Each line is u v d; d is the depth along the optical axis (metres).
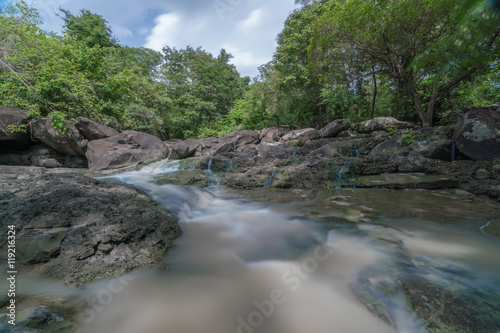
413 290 1.75
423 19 7.86
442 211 3.77
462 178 5.16
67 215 2.65
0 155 8.09
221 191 5.90
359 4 8.66
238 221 3.66
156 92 21.22
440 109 11.73
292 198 5.06
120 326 1.47
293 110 17.42
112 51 19.23
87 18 17.16
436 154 6.24
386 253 2.42
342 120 11.34
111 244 2.33
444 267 2.11
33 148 8.53
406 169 6.10
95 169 8.11
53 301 1.58
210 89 27.62
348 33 9.77
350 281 1.96
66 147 8.55
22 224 2.47
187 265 2.28
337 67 11.52
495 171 4.98
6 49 8.32
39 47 8.85
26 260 2.04
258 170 7.07
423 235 2.88
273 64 17.09
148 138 10.44
